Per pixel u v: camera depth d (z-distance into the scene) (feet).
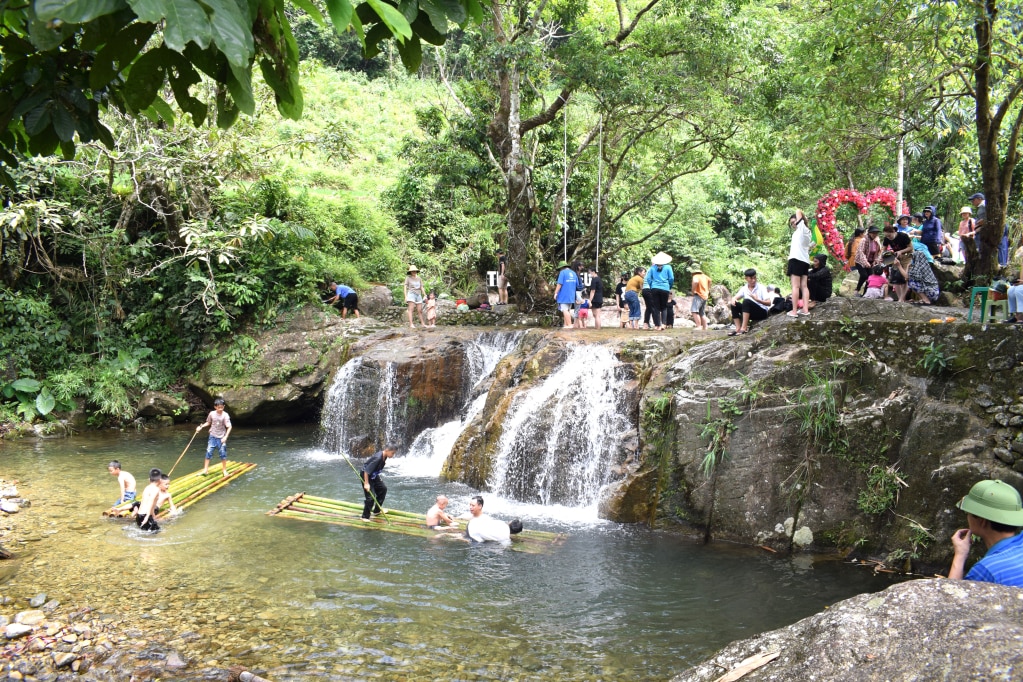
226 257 59.62
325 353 60.29
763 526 31.37
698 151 68.90
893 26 37.47
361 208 82.58
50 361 58.44
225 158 64.18
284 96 9.50
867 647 9.37
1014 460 27.04
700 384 34.37
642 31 61.87
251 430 59.31
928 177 68.64
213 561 29.22
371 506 35.04
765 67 59.98
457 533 33.14
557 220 69.51
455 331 57.11
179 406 60.29
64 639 22.27
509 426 41.34
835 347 32.55
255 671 20.40
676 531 33.32
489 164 66.39
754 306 40.65
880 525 29.60
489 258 93.40
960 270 45.19
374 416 50.93
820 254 39.65
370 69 140.26
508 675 20.44
